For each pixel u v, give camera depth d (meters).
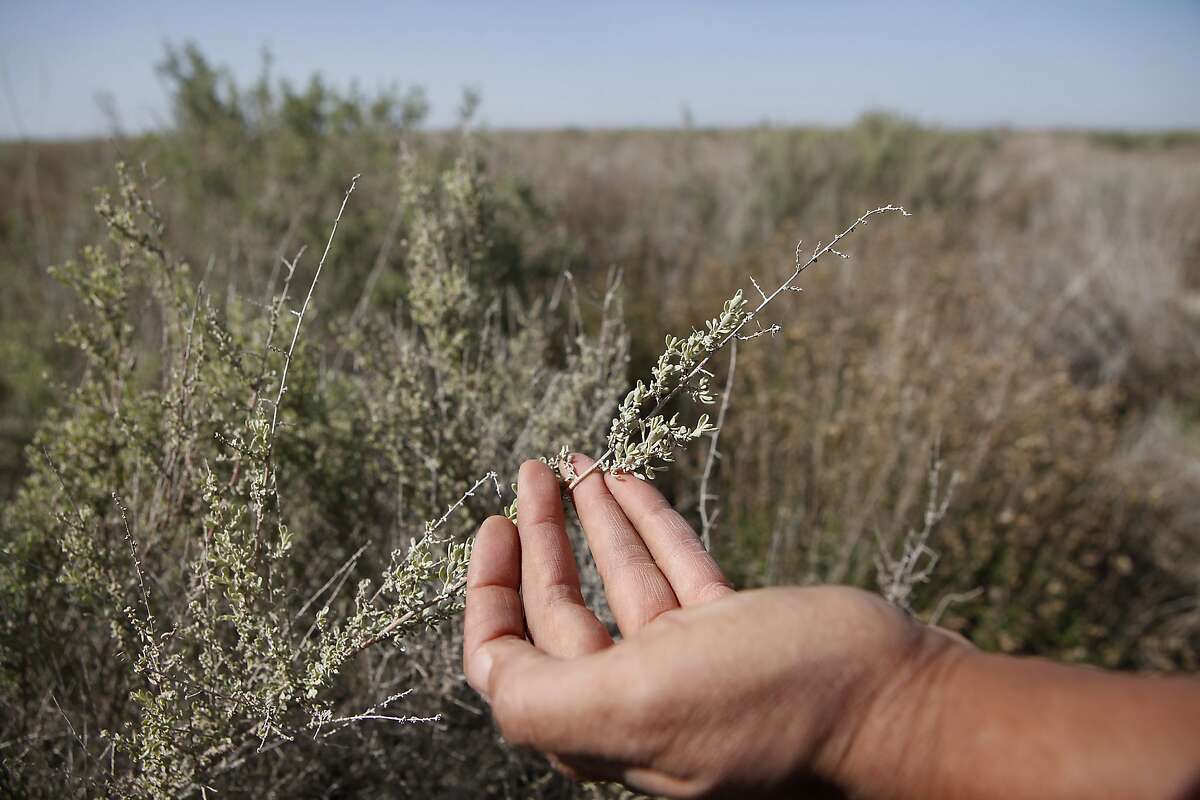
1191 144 22.20
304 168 4.16
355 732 1.49
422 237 1.77
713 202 7.18
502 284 3.35
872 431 2.81
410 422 1.67
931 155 8.48
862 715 0.59
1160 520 3.47
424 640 1.56
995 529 3.03
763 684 0.61
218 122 4.68
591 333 3.16
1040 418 3.28
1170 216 7.61
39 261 3.57
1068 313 5.30
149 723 1.06
